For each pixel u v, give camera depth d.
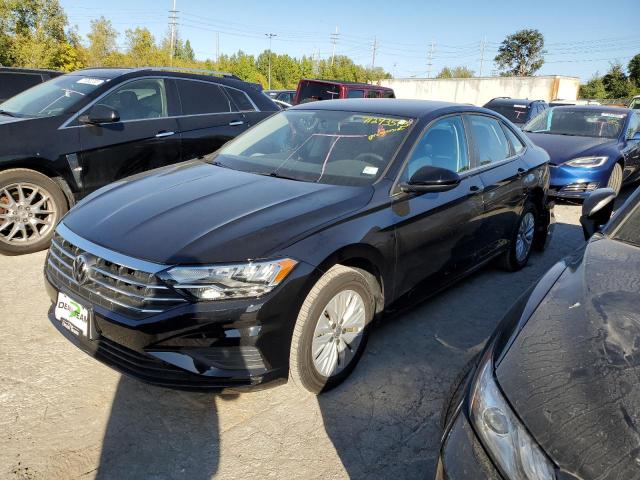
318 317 2.68
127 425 2.58
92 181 5.07
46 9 31.84
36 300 3.85
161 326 2.35
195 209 2.81
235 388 2.45
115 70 5.68
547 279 2.12
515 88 30.38
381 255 3.00
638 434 1.31
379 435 2.60
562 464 1.31
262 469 2.35
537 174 4.82
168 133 5.57
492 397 1.54
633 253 2.25
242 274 2.40
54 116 4.86
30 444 2.42
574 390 1.46
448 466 1.52
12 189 4.63
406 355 3.34
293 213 2.75
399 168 3.29
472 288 4.47
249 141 4.06
